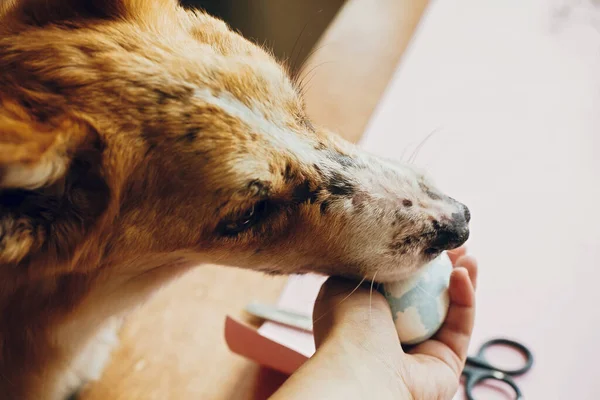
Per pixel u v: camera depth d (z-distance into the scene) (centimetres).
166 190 47
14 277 47
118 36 48
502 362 58
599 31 86
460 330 50
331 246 52
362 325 46
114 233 48
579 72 81
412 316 50
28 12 50
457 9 89
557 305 61
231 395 64
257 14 102
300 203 50
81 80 46
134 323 69
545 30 86
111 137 45
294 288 66
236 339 63
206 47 49
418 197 53
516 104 78
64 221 46
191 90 46
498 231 67
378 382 43
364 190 52
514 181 71
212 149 46
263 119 48
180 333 69
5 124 42
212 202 47
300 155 50
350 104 90
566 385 57
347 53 99
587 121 76
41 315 50
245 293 71
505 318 61
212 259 51
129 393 64
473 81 81
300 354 58
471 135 75
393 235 52
